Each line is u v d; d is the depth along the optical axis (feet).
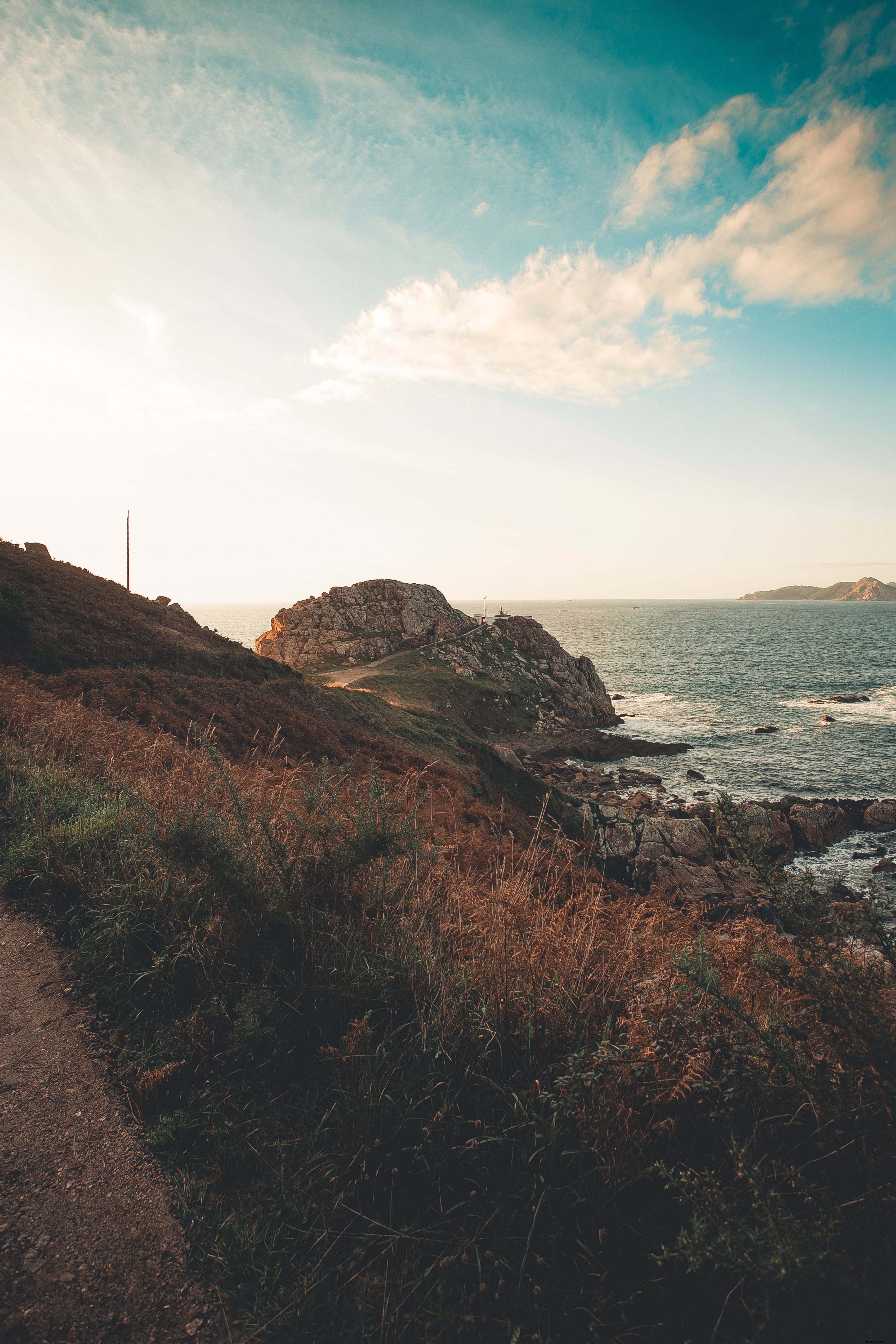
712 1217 5.85
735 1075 7.56
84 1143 7.90
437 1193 7.27
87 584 106.93
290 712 67.26
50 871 14.32
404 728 105.91
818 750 154.20
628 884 67.62
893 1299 5.25
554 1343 5.70
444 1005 9.17
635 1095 7.56
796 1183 6.39
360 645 258.98
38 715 31.07
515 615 306.76
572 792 123.03
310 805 14.02
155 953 11.17
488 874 22.35
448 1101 8.01
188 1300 6.10
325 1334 5.79
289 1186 7.26
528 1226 6.73
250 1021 8.80
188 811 13.21
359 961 10.49
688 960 8.53
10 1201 7.09
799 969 8.29
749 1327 5.75
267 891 11.78
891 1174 6.19
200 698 60.85
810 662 359.25
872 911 7.69
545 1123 7.40
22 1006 10.71
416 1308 6.03
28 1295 6.05
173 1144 7.95
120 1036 10.02
